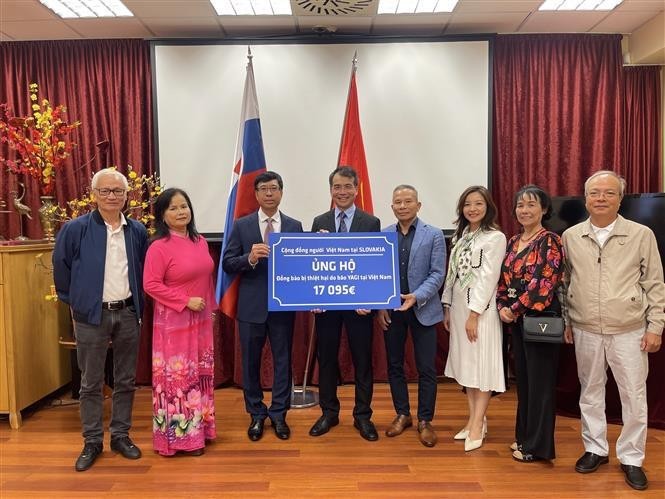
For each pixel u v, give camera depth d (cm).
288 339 277
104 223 246
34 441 276
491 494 216
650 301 222
